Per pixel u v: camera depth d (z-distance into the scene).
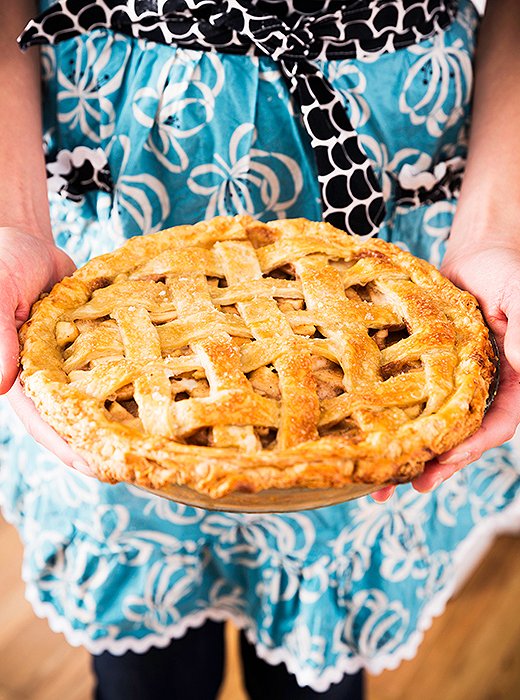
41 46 0.67
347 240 0.63
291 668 0.78
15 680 0.97
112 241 0.69
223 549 0.75
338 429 0.51
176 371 0.52
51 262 0.61
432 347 0.55
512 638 1.03
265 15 0.62
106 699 0.83
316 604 0.75
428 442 0.49
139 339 0.54
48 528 0.75
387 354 0.55
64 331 0.55
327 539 0.72
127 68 0.64
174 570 0.75
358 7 0.63
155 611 0.76
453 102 0.68
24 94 0.66
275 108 0.65
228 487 0.46
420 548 0.77
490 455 0.81
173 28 0.62
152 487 0.48
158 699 0.82
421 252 0.72
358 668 0.79
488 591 1.09
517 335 0.53
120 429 0.49
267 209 0.69
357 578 0.76
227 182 0.67
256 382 0.52
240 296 0.58
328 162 0.65
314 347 0.54
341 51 0.64
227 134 0.65
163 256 0.60
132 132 0.65
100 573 0.74
